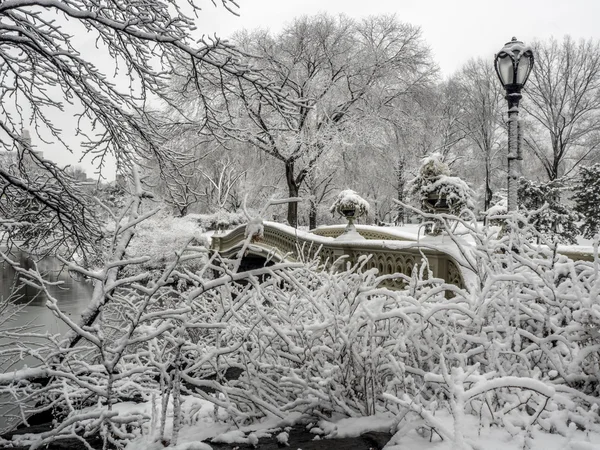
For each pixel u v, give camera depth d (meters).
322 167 27.20
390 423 2.68
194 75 5.94
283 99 5.91
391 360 2.72
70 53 5.46
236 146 26.20
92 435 3.12
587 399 2.49
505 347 2.75
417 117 29.77
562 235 14.73
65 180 6.14
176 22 5.23
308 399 2.94
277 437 2.61
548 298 3.03
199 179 25.38
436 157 8.55
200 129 6.68
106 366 2.57
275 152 25.64
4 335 3.15
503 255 3.45
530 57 6.88
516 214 3.28
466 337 2.83
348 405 3.03
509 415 2.51
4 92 6.07
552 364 2.75
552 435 2.30
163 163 6.95
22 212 6.01
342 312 3.31
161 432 2.63
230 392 2.88
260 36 27.81
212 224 23.02
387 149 29.14
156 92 6.21
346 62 28.30
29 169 6.63
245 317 3.76
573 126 33.72
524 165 38.34
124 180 7.20
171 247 17.69
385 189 31.20
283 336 2.97
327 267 11.93
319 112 27.84
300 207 29.92
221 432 2.90
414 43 29.83
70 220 6.04
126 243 3.41
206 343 3.69
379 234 13.26
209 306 3.73
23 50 5.68
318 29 27.41
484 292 2.90
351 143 26.52
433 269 8.25
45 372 2.70
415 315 3.13
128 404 3.55
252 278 2.78
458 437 1.94
